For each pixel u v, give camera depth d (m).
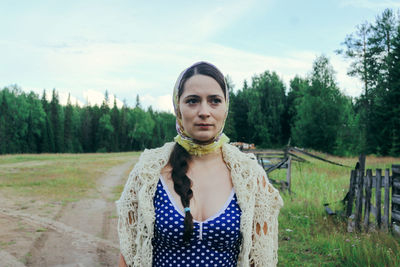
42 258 5.89
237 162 1.54
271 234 1.56
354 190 7.13
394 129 33.75
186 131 1.52
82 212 9.74
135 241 1.45
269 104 76.69
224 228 1.40
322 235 6.09
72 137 95.12
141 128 109.75
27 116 83.69
